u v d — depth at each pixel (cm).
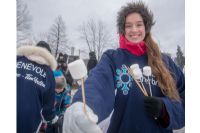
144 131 154
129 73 157
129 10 161
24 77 181
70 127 113
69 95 225
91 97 132
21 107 176
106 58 157
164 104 153
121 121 155
